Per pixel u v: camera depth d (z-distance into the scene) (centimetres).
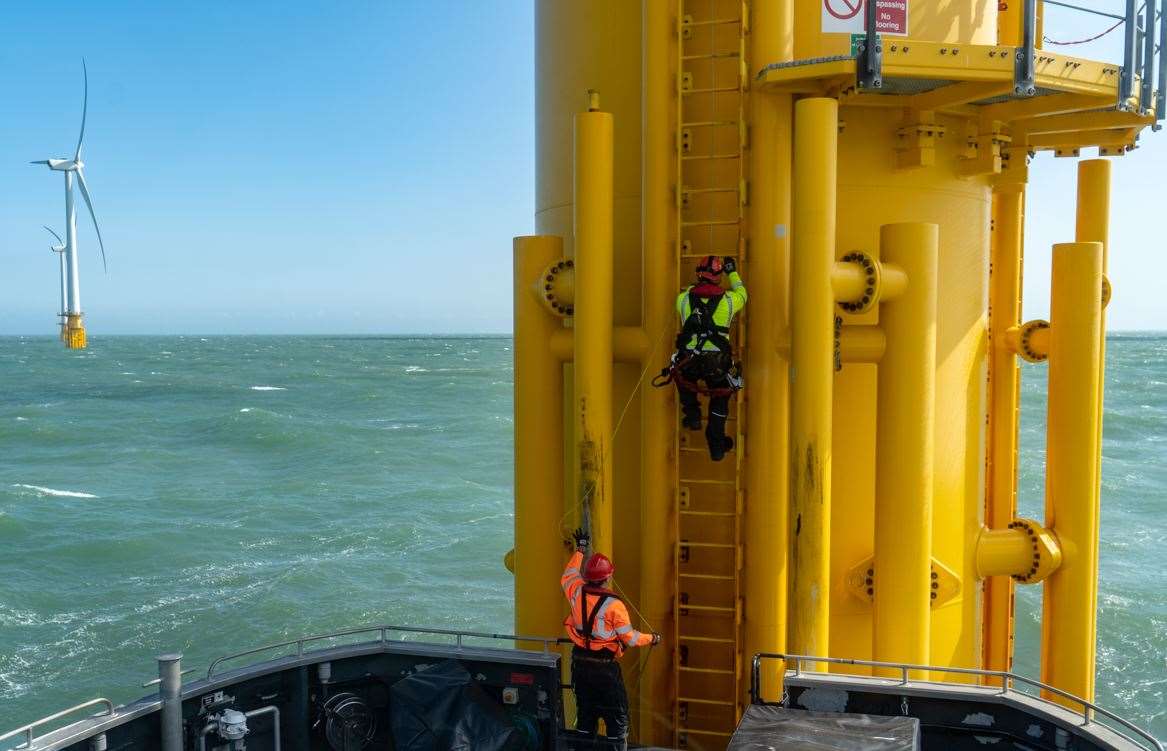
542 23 786
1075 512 697
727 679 687
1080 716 483
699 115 660
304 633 2117
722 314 602
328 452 5181
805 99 587
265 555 2831
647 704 690
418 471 4550
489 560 2753
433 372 14225
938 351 695
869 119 669
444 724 529
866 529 684
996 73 567
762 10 628
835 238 636
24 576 2586
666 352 664
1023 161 745
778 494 643
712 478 680
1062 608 705
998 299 860
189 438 5847
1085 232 810
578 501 648
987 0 684
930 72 564
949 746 511
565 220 756
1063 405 695
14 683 1820
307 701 571
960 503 709
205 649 2027
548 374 695
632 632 536
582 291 633
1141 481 4222
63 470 4631
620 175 715
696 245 666
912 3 646
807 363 584
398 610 2278
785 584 650
